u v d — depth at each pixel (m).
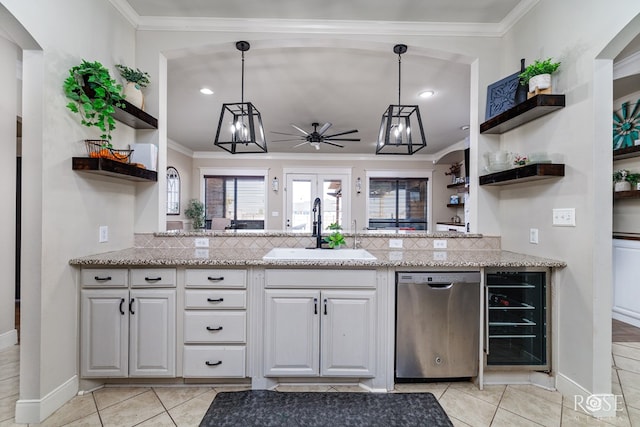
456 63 2.73
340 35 2.36
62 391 1.72
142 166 2.15
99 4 1.98
